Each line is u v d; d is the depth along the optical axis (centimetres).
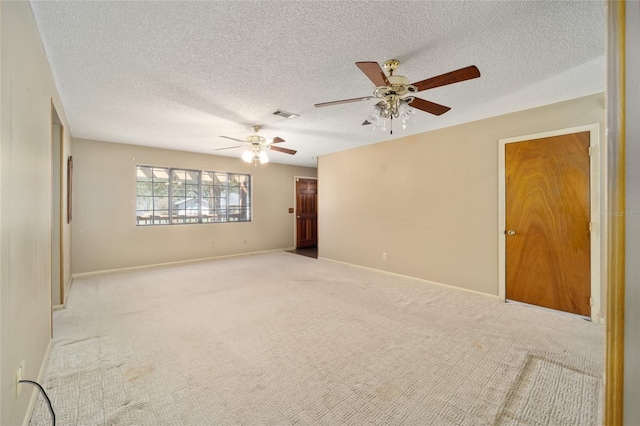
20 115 150
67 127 371
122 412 164
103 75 246
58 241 321
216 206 621
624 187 42
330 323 283
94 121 371
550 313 305
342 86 270
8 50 132
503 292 346
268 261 587
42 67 199
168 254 551
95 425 155
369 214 508
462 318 294
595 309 285
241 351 230
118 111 334
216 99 300
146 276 462
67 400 173
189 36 193
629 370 42
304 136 452
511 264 340
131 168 509
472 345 238
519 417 161
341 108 324
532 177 324
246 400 174
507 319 290
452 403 172
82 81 257
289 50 210
